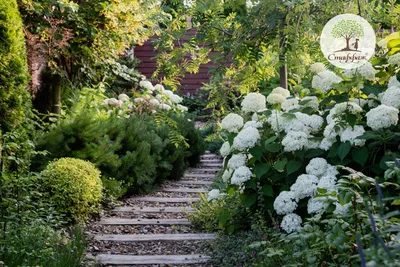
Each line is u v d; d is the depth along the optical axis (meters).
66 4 6.59
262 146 4.36
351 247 2.42
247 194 4.56
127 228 5.43
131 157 6.84
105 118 7.66
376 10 4.18
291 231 3.88
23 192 4.63
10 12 5.04
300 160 4.24
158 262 4.35
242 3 4.11
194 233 5.20
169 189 7.41
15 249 3.70
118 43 7.93
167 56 4.07
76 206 5.33
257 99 4.46
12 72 5.07
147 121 8.31
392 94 3.80
